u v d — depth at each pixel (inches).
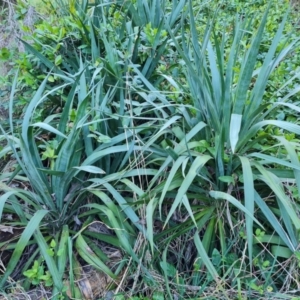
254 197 61.8
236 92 63.2
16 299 59.3
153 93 78.0
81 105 63.0
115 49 85.4
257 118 66.6
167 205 69.5
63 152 61.7
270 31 119.2
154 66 90.3
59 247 62.1
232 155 62.5
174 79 82.8
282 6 149.7
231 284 61.1
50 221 65.9
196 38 65.3
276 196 62.9
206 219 65.6
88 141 69.8
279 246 62.9
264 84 63.7
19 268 65.2
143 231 62.5
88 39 90.9
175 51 100.0
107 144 69.9
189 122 69.9
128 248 59.9
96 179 67.1
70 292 60.2
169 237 63.5
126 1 104.4
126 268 63.0
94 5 101.4
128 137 73.1
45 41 92.2
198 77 64.2
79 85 74.9
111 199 70.4
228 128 64.4
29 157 60.2
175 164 60.7
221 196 59.1
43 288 61.0
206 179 64.9
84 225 67.1
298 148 65.3
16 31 108.6
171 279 62.8
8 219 69.4
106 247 67.6
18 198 73.5
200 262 63.4
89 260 61.6
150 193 63.7
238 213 66.1
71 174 62.7
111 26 91.5
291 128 59.3
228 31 115.3
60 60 83.0
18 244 56.9
